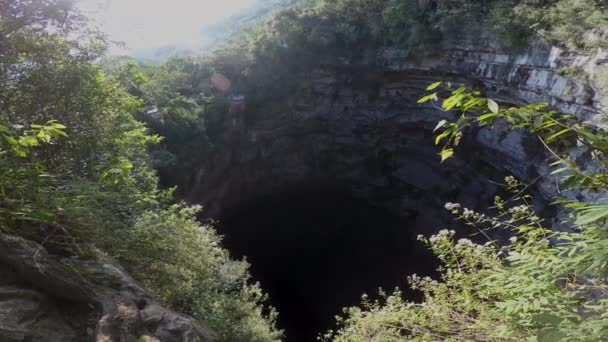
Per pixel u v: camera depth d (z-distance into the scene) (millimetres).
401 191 38062
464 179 32000
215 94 34875
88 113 7496
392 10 32875
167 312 4391
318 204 41844
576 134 1694
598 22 18938
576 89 19531
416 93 34562
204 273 8727
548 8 23172
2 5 6094
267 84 36625
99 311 3895
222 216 35875
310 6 38875
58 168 6293
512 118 1706
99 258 4656
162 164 24188
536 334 2359
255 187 39594
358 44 35969
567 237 2727
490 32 26625
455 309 4738
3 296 3387
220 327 7793
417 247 35156
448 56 30750
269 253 38219
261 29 38156
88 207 4445
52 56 7094
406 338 4906
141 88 26484
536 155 23922
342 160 40719
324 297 35000
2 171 3475
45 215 3467
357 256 38125
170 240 6945
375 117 37688
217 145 33031
